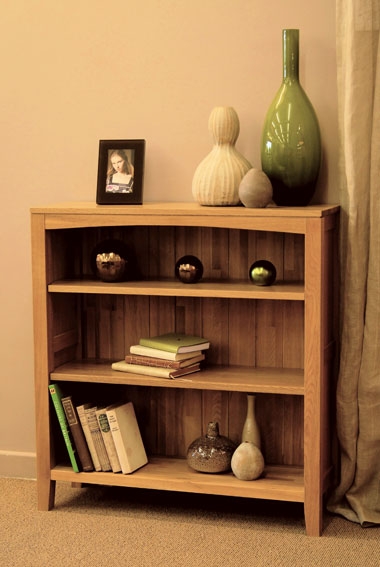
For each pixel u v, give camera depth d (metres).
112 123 3.01
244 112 2.89
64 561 2.46
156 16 2.93
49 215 2.77
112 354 3.05
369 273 2.67
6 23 3.06
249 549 2.53
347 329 2.70
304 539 2.61
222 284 2.80
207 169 2.73
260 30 2.85
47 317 2.82
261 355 2.92
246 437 2.84
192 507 2.88
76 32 3.01
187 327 2.98
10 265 3.14
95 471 2.84
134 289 2.74
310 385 2.61
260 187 2.61
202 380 2.72
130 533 2.65
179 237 2.96
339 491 2.80
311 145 2.72
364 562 2.44
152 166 2.99
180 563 2.44
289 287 2.71
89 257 3.05
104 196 2.87
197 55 2.91
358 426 2.74
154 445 3.04
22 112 3.08
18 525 2.72
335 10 2.78
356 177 2.63
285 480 2.74
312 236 2.56
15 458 3.18
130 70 2.97
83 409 2.82
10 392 3.19
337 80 2.72
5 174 3.12
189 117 2.94
